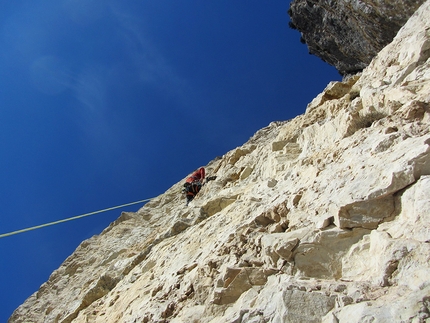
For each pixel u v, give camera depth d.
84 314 13.88
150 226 23.42
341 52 30.84
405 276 4.70
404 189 5.86
